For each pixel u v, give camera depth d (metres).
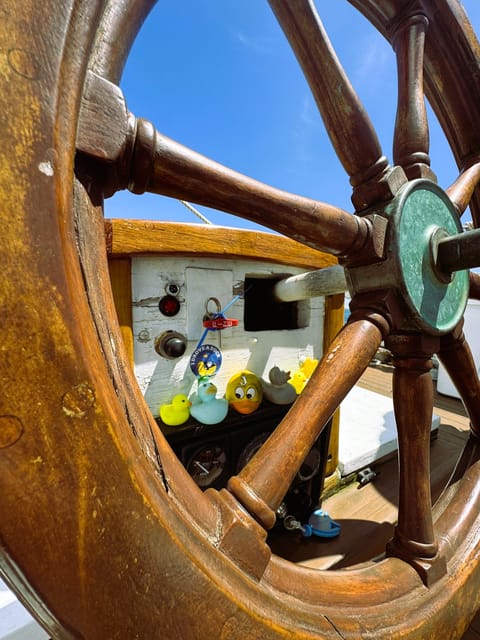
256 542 0.40
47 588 0.26
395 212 0.59
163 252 0.82
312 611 0.43
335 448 1.31
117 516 0.28
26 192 0.24
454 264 0.63
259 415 0.95
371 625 0.45
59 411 0.25
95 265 0.37
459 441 1.72
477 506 0.74
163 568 0.30
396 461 1.52
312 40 0.59
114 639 0.29
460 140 0.90
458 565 0.61
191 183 0.42
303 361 1.21
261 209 0.48
